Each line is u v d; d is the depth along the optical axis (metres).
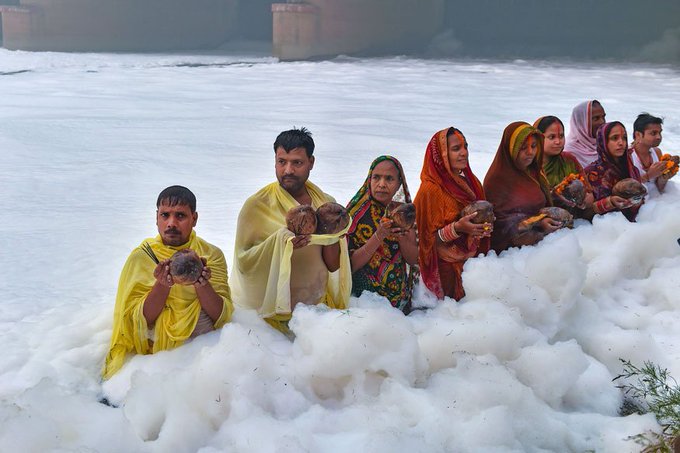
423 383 3.54
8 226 6.25
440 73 28.06
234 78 25.66
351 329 3.43
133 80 24.30
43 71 27.31
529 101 18.22
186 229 3.74
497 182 4.91
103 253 5.55
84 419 3.00
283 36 36.16
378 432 2.89
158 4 43.22
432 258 4.50
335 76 26.59
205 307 3.65
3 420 2.81
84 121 13.21
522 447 3.09
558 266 4.29
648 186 6.46
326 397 3.43
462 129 12.89
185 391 3.22
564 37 40.19
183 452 3.03
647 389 3.71
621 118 14.62
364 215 4.29
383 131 12.45
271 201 4.06
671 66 32.28
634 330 4.18
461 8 41.88
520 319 3.98
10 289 4.73
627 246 4.99
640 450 3.07
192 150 10.35
